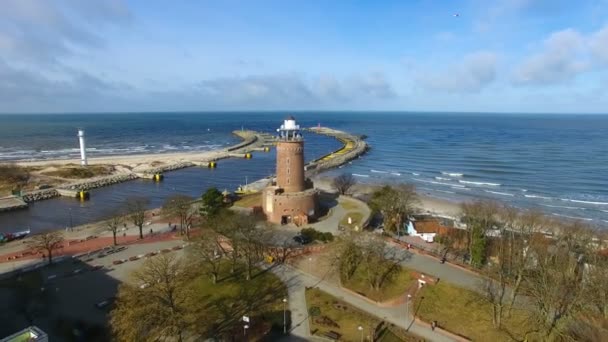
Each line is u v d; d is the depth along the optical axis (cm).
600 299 4947
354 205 9831
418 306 5431
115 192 14238
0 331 4900
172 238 8300
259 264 6800
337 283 6128
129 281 6206
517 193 14012
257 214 8844
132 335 4100
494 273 6134
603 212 11850
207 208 8506
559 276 5056
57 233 8519
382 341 4712
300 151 8675
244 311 5331
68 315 5269
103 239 8300
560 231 7225
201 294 5803
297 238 7469
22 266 6906
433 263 6788
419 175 17238
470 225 7744
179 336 4509
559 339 4672
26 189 13538
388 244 7625
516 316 5206
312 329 4909
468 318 5178
